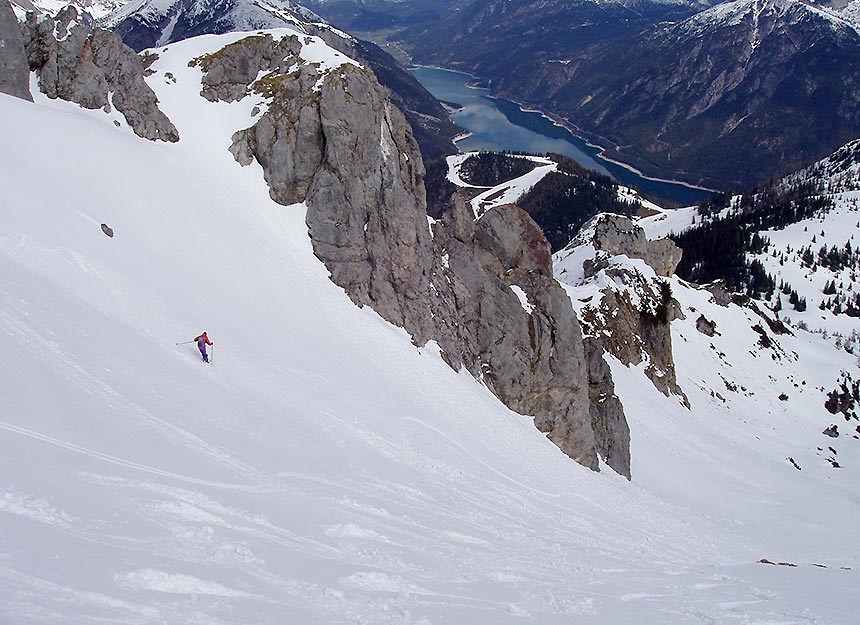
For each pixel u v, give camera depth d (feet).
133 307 100.48
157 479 52.11
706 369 352.08
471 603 49.75
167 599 34.45
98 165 127.95
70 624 28.19
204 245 133.49
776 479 247.09
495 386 178.50
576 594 60.13
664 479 216.33
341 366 130.21
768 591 73.92
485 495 106.22
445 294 176.14
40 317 75.97
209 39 189.67
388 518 69.51
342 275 156.87
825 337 643.45
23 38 148.66
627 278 322.14
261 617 35.94
